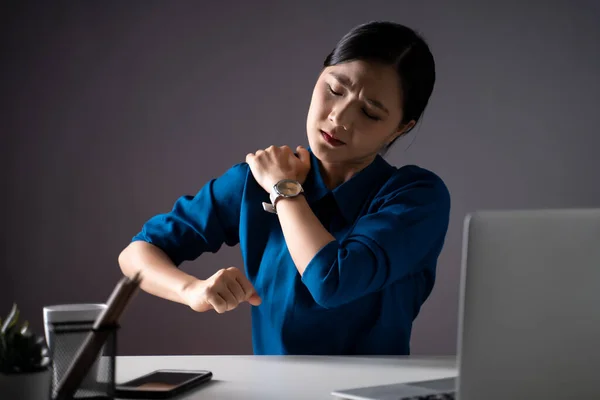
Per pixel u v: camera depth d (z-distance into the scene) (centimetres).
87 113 336
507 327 81
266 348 157
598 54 336
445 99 339
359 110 142
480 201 339
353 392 99
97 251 336
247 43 337
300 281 150
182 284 144
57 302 335
